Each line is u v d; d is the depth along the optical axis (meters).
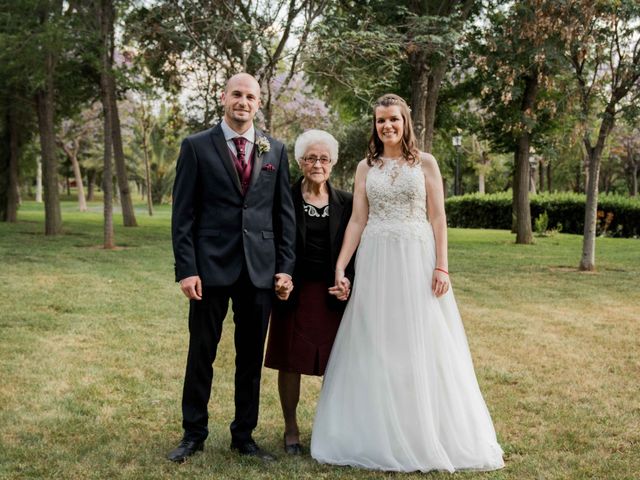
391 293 3.54
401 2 13.23
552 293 9.30
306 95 15.49
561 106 11.66
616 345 6.18
